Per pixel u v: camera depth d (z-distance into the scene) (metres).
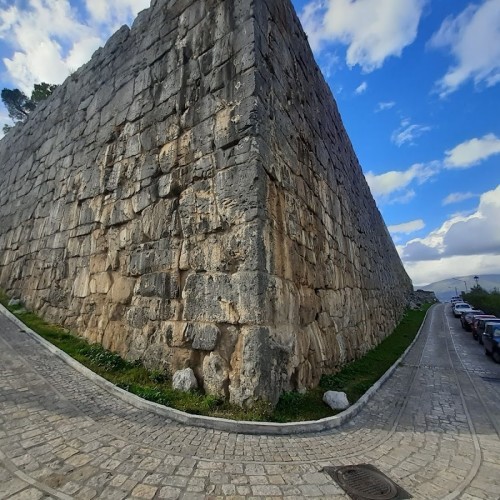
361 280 14.27
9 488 3.18
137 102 9.55
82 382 6.23
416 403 7.12
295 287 7.24
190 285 6.80
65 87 13.91
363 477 3.80
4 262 14.50
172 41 9.08
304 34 11.02
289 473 3.79
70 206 11.16
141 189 8.55
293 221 7.70
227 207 6.63
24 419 4.59
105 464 3.68
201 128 7.57
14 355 7.30
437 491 3.58
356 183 16.95
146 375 6.57
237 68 7.27
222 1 8.09
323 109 12.26
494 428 5.64
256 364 5.52
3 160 17.77
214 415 5.16
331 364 8.52
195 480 3.50
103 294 8.80
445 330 24.92
